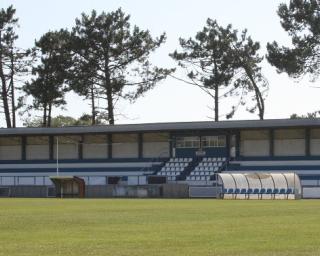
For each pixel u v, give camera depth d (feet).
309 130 268.62
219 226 76.38
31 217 96.73
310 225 77.15
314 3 297.12
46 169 306.96
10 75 363.15
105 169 297.33
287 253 50.34
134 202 167.53
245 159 278.05
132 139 296.10
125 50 350.64
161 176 268.21
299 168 268.00
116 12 352.28
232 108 346.54
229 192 209.87
